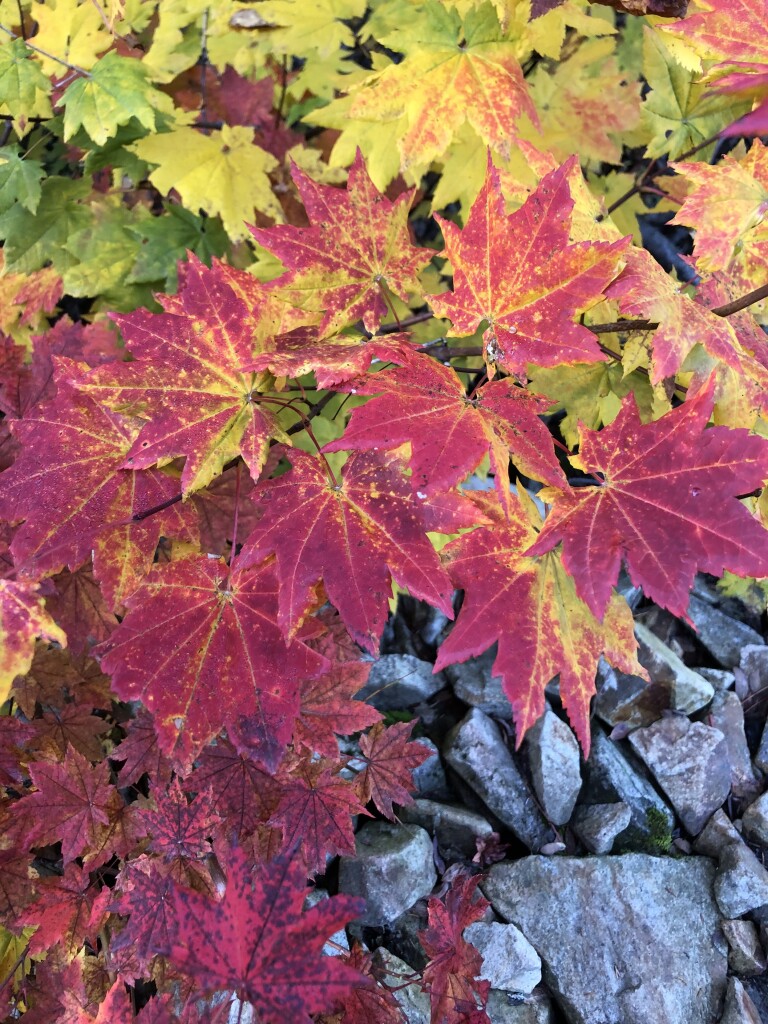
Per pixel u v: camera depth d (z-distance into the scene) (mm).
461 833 695
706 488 305
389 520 315
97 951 521
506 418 319
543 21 543
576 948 648
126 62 529
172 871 458
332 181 674
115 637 330
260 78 709
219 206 608
